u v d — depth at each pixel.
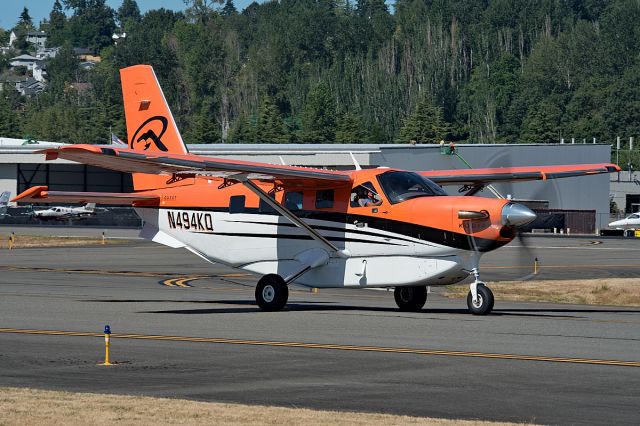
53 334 58.25
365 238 69.62
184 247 78.62
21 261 140.00
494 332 59.56
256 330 60.38
